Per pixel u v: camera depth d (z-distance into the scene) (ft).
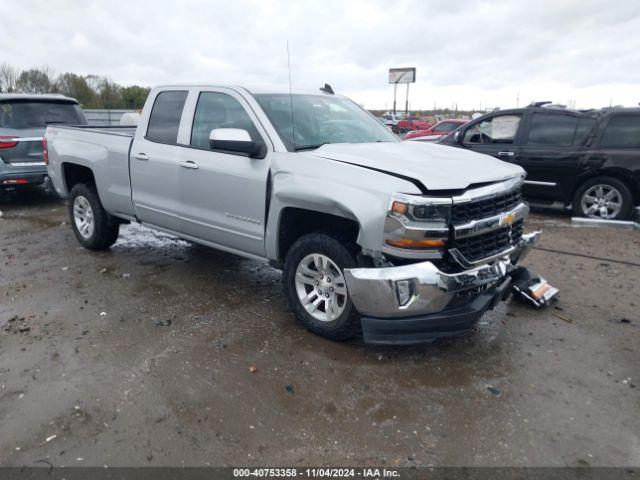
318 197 11.32
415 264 10.33
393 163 11.44
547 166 26.73
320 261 12.10
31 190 34.83
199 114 14.88
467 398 10.15
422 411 9.70
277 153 12.67
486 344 12.44
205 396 10.04
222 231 14.29
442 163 11.84
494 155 28.45
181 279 16.66
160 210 16.05
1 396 9.97
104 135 17.83
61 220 25.72
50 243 21.15
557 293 14.98
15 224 24.80
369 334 10.93
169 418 9.36
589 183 25.84
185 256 19.24
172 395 10.06
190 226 15.26
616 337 12.90
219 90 14.46
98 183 18.01
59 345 12.03
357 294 10.71
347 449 8.64
